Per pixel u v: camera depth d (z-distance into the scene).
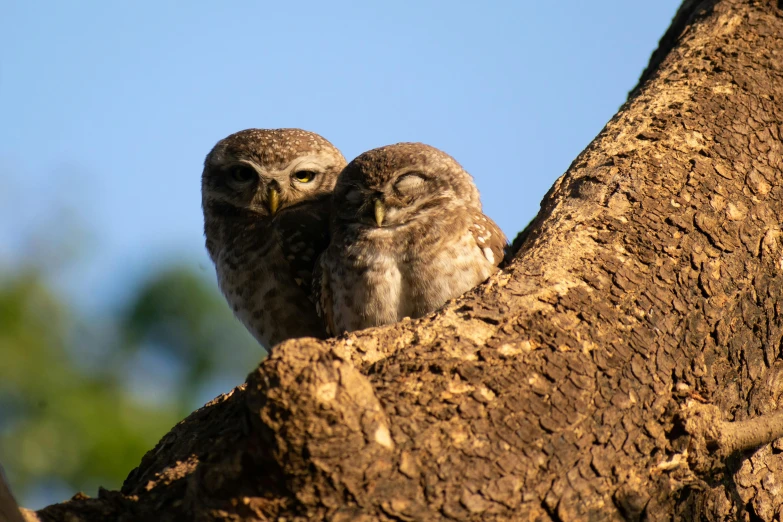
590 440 6.46
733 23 11.37
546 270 7.69
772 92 10.35
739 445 7.14
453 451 6.02
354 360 6.73
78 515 6.07
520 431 6.25
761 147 9.73
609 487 6.40
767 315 8.46
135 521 6.18
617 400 6.73
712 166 9.31
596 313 7.32
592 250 8.06
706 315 7.90
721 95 10.23
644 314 7.52
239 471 5.71
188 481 6.27
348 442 5.61
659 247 8.23
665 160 9.27
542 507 6.13
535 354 6.75
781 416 7.35
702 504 7.02
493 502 5.95
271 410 5.46
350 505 5.68
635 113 10.16
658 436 6.78
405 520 5.73
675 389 7.19
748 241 8.71
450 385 6.38
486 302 7.23
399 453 5.88
